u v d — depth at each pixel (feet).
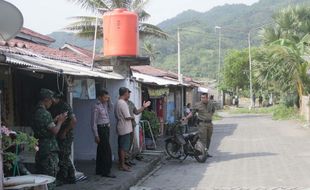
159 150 52.54
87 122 43.19
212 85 233.14
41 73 30.48
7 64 23.36
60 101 29.73
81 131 43.24
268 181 34.04
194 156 45.09
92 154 43.11
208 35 276.82
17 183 20.93
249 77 198.70
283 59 104.83
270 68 109.40
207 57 289.12
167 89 76.43
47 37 55.36
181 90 100.89
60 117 26.58
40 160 26.18
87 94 36.55
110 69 44.11
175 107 91.97
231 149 55.47
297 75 105.70
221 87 215.51
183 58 284.61
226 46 297.12
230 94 249.96
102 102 35.27
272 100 211.20
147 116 54.85
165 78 86.12
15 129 32.27
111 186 31.30
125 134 37.93
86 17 102.37
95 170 37.45
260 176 36.24
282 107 123.85
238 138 69.62
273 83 115.34
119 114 38.06
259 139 67.10
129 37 42.75
